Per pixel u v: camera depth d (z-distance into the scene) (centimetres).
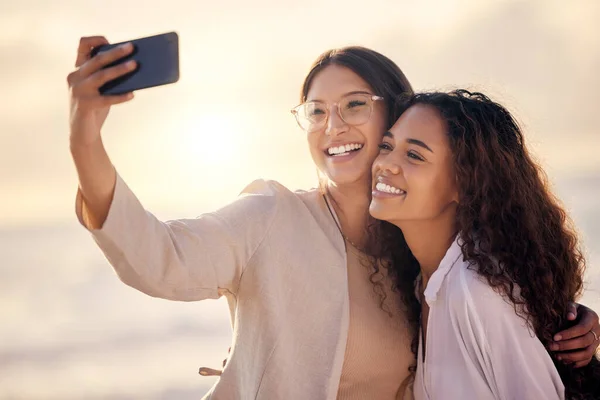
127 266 224
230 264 260
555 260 289
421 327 294
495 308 263
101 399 977
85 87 192
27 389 1033
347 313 278
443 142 278
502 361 264
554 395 265
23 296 1528
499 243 276
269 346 265
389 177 279
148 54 193
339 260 285
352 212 297
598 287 937
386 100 304
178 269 237
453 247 276
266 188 291
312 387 270
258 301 267
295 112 311
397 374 294
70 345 1212
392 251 298
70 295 1516
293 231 281
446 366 271
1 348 1222
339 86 302
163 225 239
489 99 294
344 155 299
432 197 278
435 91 301
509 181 283
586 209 1722
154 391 989
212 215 265
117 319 1323
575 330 279
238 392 270
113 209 213
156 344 1172
